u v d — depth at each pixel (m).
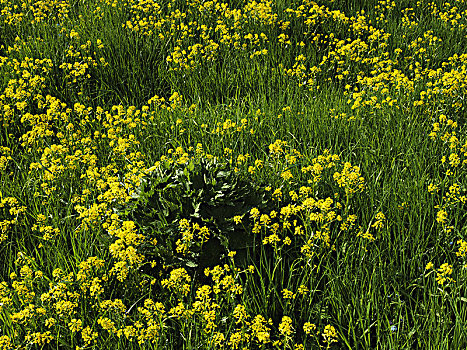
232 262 3.46
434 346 2.91
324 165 4.47
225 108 5.82
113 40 7.11
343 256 3.70
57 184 4.59
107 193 3.95
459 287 3.21
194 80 6.53
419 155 4.69
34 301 3.39
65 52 6.88
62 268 3.65
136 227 3.84
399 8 8.47
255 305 3.35
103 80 6.63
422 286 3.39
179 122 5.21
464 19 8.01
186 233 3.47
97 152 5.16
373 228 3.94
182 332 3.20
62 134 5.30
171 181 4.01
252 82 6.48
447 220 3.78
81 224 3.92
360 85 6.36
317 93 6.15
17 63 6.50
